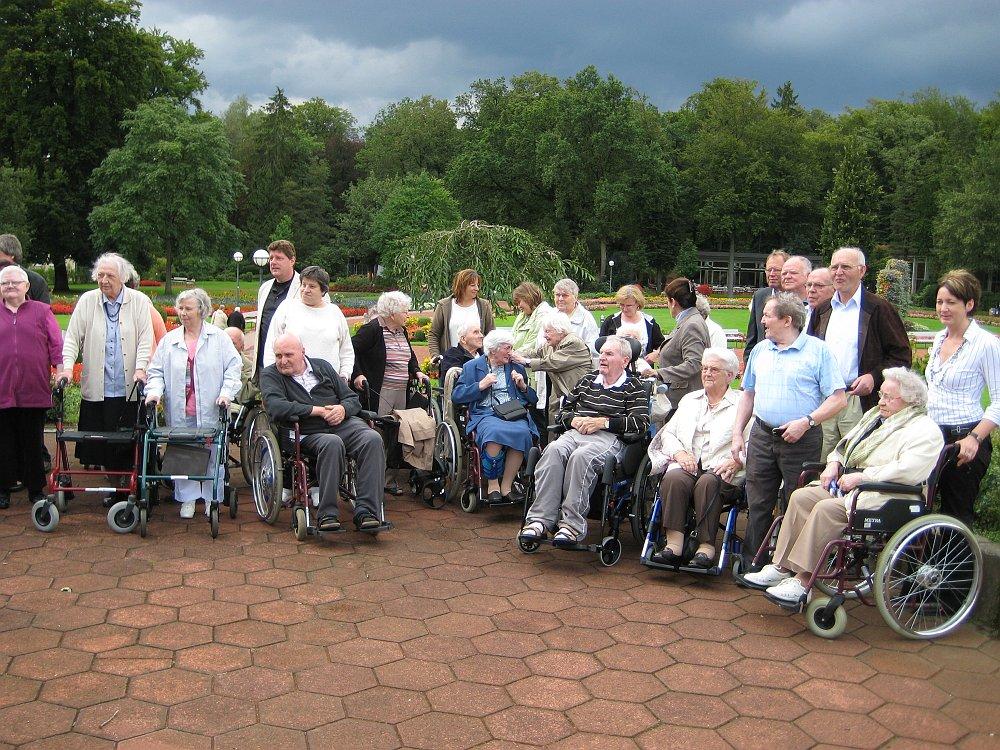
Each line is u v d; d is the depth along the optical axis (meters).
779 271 6.32
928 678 3.74
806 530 4.30
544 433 6.77
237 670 3.69
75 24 39.41
